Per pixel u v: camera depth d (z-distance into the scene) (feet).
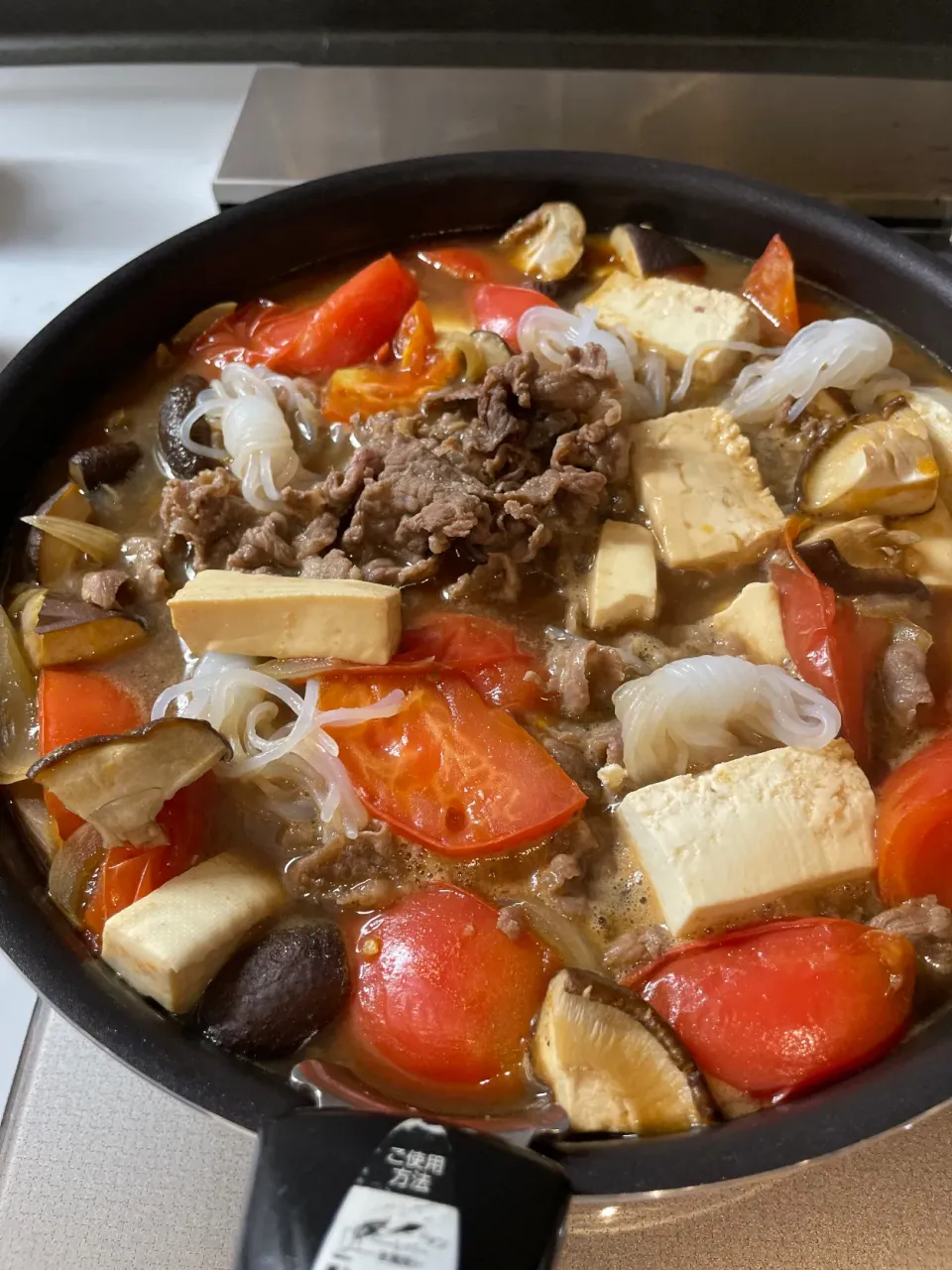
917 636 0.84
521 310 1.11
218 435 1.02
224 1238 0.68
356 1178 0.49
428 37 1.33
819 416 1.02
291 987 0.67
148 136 1.36
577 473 0.91
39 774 0.69
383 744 0.79
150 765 0.71
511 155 1.13
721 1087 0.64
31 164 1.34
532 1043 0.66
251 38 1.37
